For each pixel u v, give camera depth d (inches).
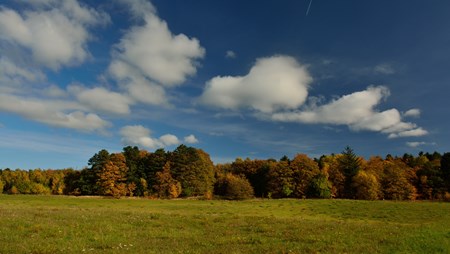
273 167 4776.1
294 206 2827.3
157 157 4904.0
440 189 4525.1
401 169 4731.8
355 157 5019.7
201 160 4916.3
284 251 722.8
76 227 967.0
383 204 2910.9
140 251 702.5
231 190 4286.4
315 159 5787.4
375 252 723.4
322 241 851.4
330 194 4424.2
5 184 5236.2
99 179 4626.0
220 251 716.7
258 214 2164.1
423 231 992.2
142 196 4685.0
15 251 661.9
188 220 1225.4
